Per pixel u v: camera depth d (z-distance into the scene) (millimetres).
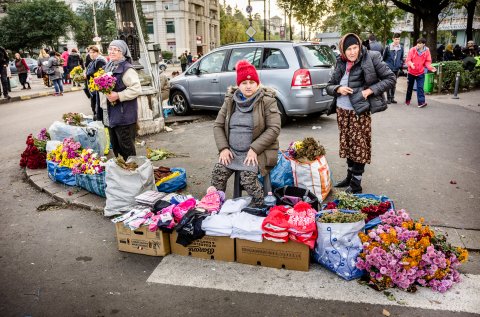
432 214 4164
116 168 4250
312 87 7828
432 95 13344
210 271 3365
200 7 71250
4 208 4863
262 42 8555
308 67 7895
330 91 4531
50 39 53562
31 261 3627
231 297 3014
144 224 3562
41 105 14656
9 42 52250
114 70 4738
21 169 6461
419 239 3117
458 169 5562
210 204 3658
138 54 8711
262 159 3768
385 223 3283
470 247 3520
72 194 5066
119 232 3707
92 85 4551
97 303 3002
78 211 4695
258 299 2979
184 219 3439
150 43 9375
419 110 10289
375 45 11484
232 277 3266
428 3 16594
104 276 3354
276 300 2959
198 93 9695
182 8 62781
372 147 6781
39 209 4801
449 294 2951
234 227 3367
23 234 4164
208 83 9406
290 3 29766
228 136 3850
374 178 5270
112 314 2875
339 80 4543
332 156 6305
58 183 5496
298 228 3178
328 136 7602
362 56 4238
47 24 52438
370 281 3086
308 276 3232
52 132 6262
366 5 22094
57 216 4578
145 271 3410
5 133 9508
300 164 4332
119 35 8539
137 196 4047
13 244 3957
